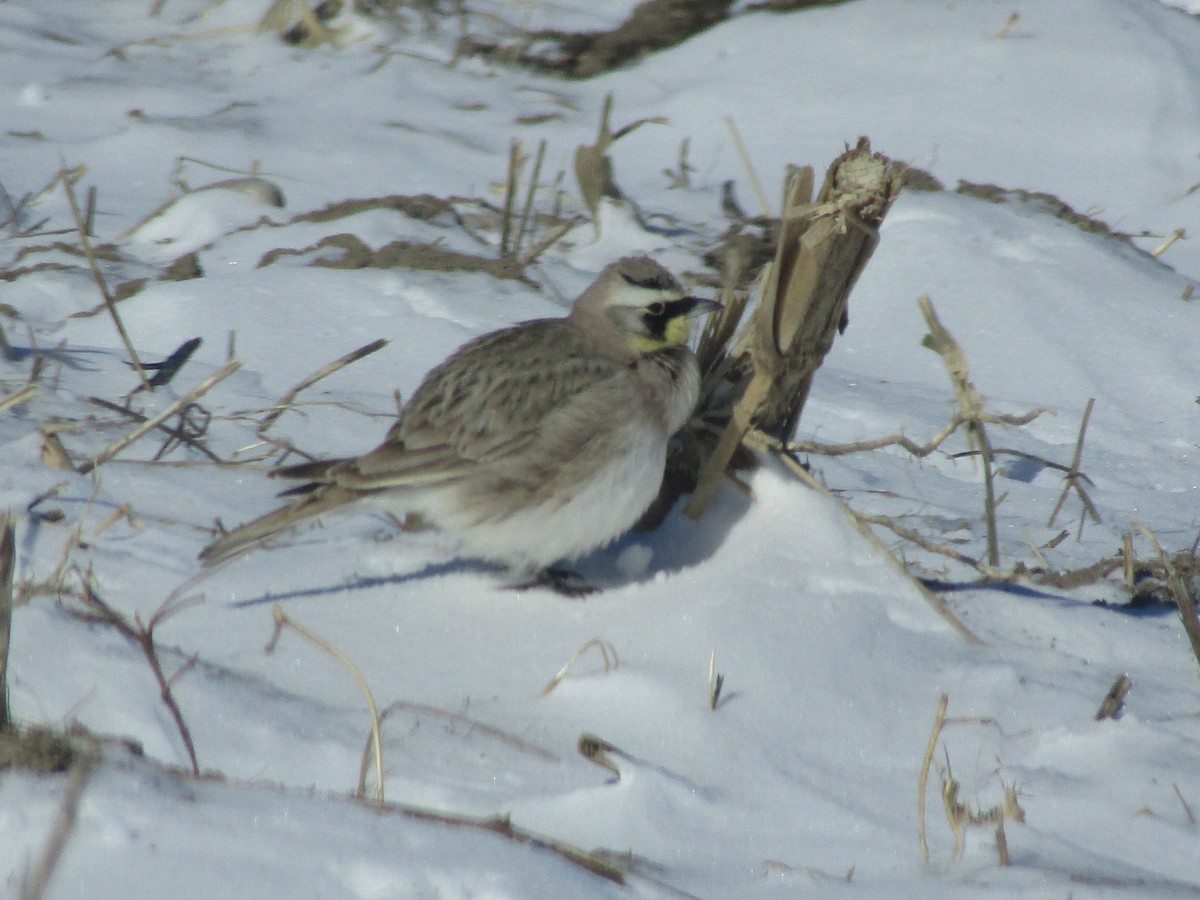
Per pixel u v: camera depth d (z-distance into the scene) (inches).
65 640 330.0
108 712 305.3
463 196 816.3
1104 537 483.5
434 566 406.3
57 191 785.6
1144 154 906.7
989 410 603.2
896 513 492.7
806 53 1029.8
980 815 297.6
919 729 335.6
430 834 251.0
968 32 1038.4
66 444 479.5
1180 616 398.0
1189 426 608.4
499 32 1086.4
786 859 279.1
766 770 314.2
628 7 1123.3
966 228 764.6
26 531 398.6
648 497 397.1
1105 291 713.0
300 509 384.8
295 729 311.3
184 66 1010.7
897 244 742.5
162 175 823.7
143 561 392.8
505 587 393.7
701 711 331.3
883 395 607.8
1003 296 698.8
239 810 251.4
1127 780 313.3
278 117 922.7
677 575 395.2
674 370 403.9
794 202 386.0
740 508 412.2
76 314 629.0
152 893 227.8
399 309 632.4
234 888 231.0
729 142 925.8
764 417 406.6
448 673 348.5
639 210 790.5
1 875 229.9
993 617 397.7
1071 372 644.1
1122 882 266.2
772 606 373.7
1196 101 959.0
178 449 485.1
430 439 387.9
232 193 769.6
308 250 701.9
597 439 386.0
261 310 623.8
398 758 303.3
